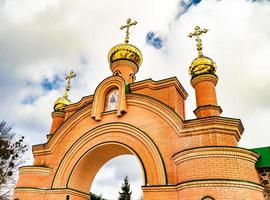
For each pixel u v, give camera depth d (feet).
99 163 52.29
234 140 38.50
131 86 51.01
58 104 63.77
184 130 40.32
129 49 65.36
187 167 35.76
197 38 56.90
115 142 46.03
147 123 44.39
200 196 32.91
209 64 51.49
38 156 53.06
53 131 57.98
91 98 55.26
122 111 47.11
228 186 32.68
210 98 48.01
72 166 48.55
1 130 71.82
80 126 51.62
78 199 48.67
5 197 65.72
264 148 40.81
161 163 39.60
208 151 35.09
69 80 70.08
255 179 35.14
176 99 46.06
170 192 36.83
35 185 47.91
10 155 69.41
